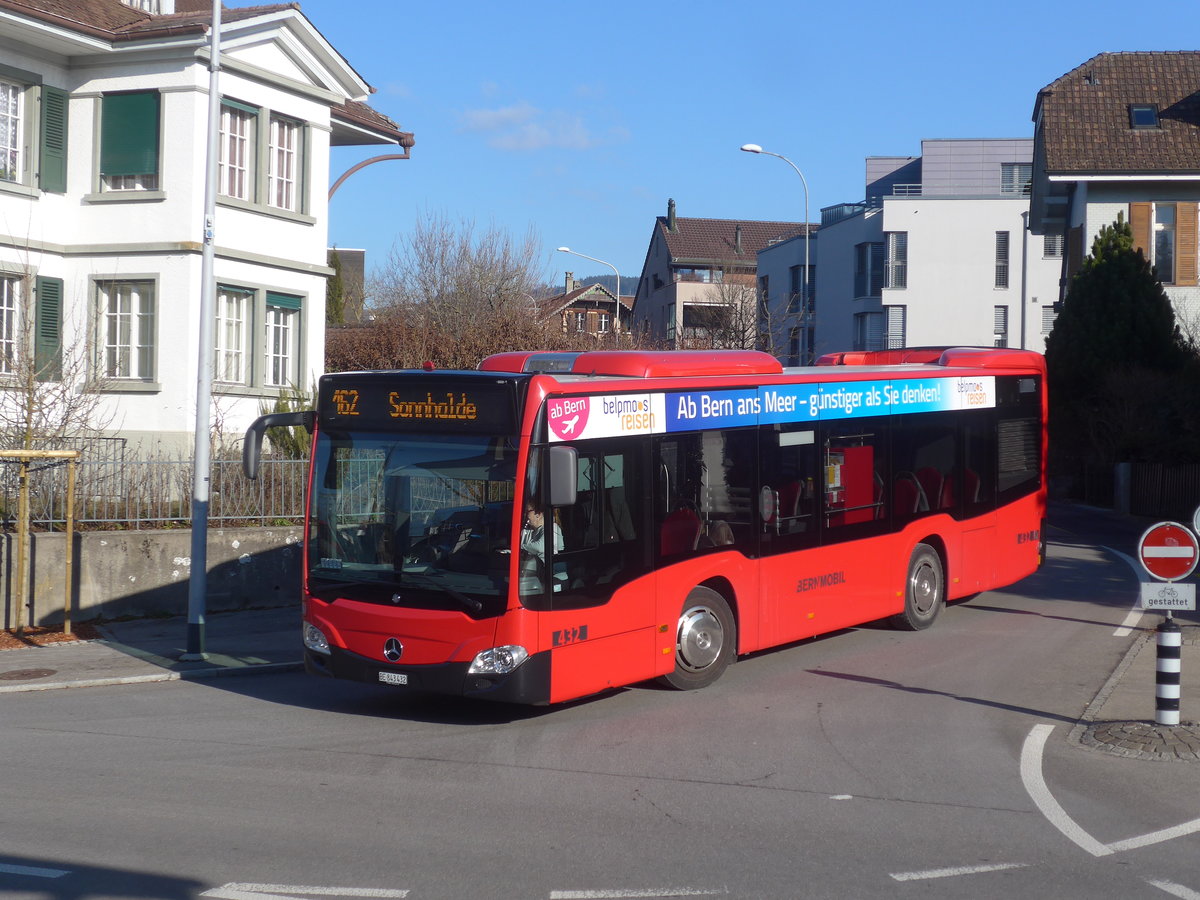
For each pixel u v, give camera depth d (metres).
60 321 20.56
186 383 20.36
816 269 63.69
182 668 12.39
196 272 20.36
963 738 9.32
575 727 9.76
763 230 84.12
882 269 58.25
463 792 7.82
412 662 9.55
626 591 10.14
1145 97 36.50
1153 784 8.02
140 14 21.95
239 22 20.59
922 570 14.17
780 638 11.92
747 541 11.52
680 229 82.94
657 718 10.05
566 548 9.61
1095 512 32.09
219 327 21.11
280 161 22.39
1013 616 15.33
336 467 10.15
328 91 23.14
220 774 8.27
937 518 14.29
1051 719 9.94
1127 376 31.88
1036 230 44.03
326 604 10.02
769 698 10.80
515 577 9.24
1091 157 34.94
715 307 46.28
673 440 10.71
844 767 8.48
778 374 12.09
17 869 6.23
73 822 7.09
